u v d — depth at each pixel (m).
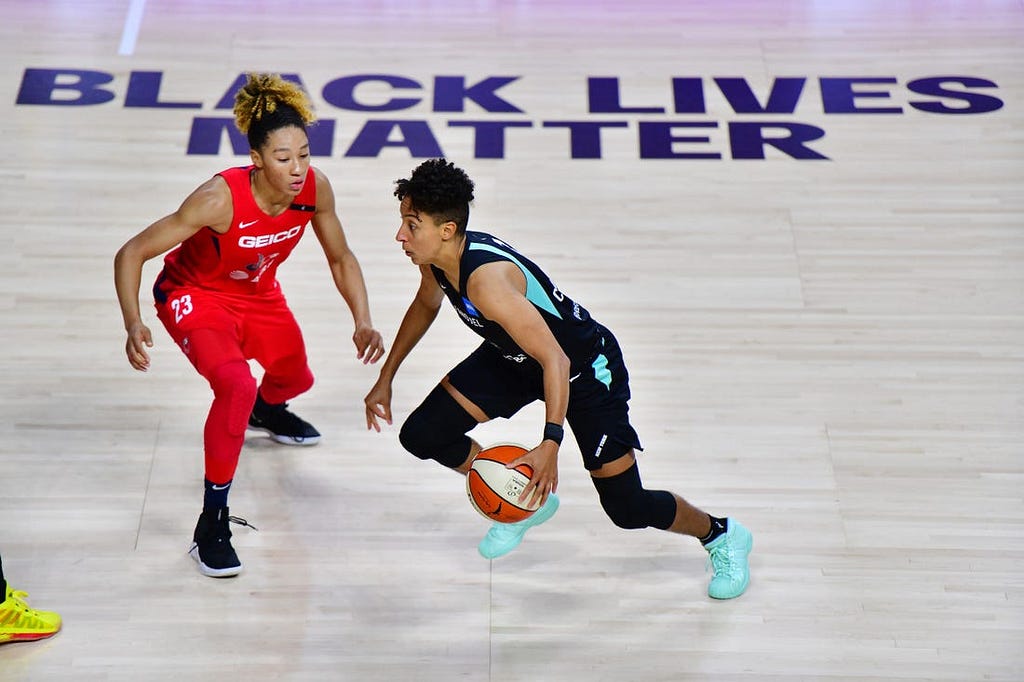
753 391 13.08
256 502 11.87
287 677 10.15
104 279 14.30
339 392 13.12
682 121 16.86
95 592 10.88
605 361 9.80
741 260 14.76
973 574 11.07
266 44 18.05
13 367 13.20
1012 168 16.06
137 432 12.56
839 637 10.51
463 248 8.95
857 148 16.42
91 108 16.80
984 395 12.98
